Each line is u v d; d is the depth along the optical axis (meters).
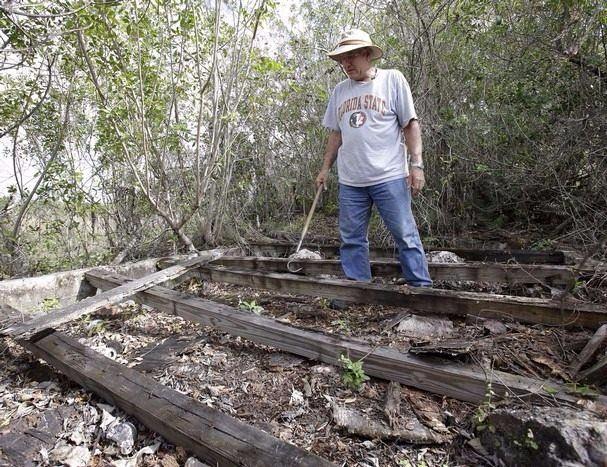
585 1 3.76
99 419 1.98
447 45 4.94
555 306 2.20
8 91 4.48
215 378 2.27
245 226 5.64
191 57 4.33
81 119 5.04
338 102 3.04
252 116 5.43
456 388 1.82
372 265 3.43
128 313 3.30
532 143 4.34
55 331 2.59
